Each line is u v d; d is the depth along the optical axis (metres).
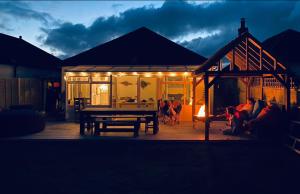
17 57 22.34
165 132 13.96
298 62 17.86
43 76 25.69
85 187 7.40
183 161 9.76
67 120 18.03
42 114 14.52
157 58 19.39
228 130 13.51
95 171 8.69
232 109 13.77
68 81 18.03
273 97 14.69
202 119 14.93
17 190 7.19
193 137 12.70
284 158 10.21
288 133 12.32
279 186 7.55
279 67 12.68
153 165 9.30
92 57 19.48
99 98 18.44
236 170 8.84
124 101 18.50
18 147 11.70
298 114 12.39
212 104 18.38
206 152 10.95
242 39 12.40
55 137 12.66
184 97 18.16
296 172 8.67
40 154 10.62
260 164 9.48
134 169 8.88
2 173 8.50
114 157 10.22
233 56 12.51
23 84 20.11
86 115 13.81
